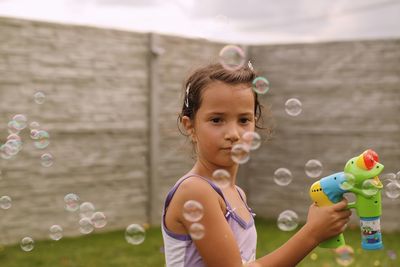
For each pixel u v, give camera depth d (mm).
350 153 6332
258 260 1435
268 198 6836
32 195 5168
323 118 6480
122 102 5816
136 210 5969
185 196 1473
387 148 6148
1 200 3086
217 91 1500
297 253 1431
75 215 5461
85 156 5531
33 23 5129
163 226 1536
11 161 5035
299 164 6629
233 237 1457
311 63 6543
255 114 1801
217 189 1495
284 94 6711
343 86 6363
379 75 6184
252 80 1558
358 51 6277
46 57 5215
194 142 1614
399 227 6039
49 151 5254
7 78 4957
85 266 4285
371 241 1537
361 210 1535
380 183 1543
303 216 6609
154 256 4641
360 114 6281
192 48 6379
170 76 6195
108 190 5727
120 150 5812
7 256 4566
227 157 1499
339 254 1508
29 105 5098
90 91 5543
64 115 5348
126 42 5836
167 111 6191
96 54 5586
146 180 6051
